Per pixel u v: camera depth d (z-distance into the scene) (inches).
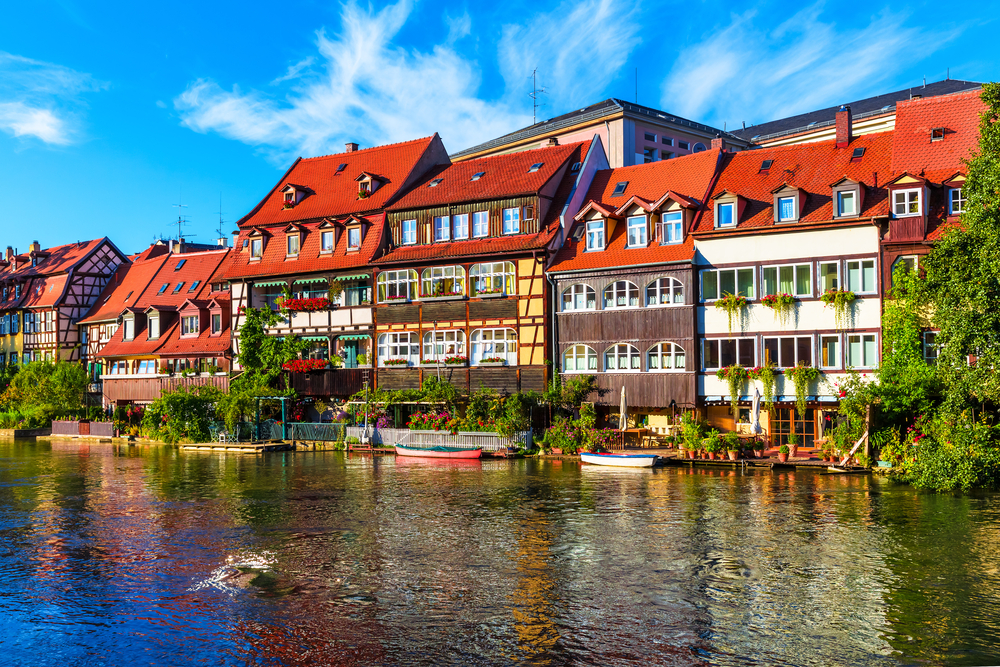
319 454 1720.0
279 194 2145.7
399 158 2012.8
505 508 1050.7
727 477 1239.5
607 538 884.0
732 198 1456.7
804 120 2503.7
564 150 1772.9
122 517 1058.1
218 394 1956.2
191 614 685.9
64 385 2456.9
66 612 695.7
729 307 1429.6
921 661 571.2
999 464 1093.1
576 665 572.7
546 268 1606.8
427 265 1753.2
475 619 659.4
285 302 1941.4
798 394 1363.2
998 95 1074.7
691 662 574.6
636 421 1550.2
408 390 1724.9
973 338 1064.8
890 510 983.6
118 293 2625.5
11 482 1366.9
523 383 1624.0
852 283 1353.3
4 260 3218.5
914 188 1304.1
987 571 746.8
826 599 687.7
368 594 724.0
